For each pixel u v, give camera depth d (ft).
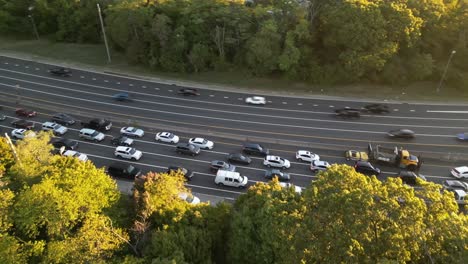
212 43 295.89
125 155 191.52
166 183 120.06
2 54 318.04
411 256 84.23
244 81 280.10
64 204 103.71
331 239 84.07
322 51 285.43
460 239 81.92
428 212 89.76
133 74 290.15
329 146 205.87
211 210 121.39
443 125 229.04
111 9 306.14
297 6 277.03
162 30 282.56
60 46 337.11
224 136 215.31
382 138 217.15
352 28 252.83
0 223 102.37
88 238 97.60
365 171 184.75
